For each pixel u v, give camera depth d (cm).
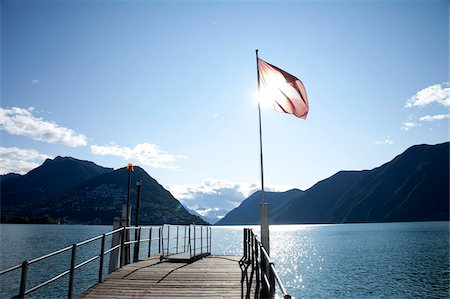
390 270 5172
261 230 1190
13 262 4794
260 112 1467
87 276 3438
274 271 624
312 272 5034
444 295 3519
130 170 1575
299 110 1459
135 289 1002
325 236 15112
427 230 17012
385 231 17438
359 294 3559
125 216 1470
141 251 4928
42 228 19788
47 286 2944
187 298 896
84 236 11956
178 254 1825
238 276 1202
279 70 1469
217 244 10325
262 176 1390
